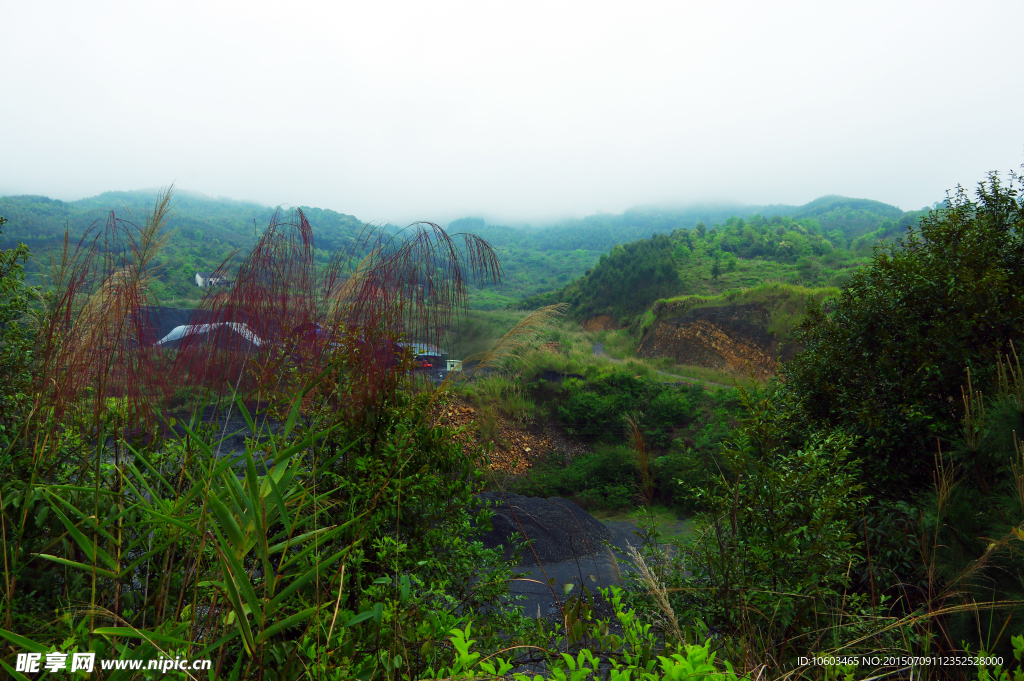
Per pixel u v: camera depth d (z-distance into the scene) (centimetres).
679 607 291
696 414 1750
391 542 221
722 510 306
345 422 239
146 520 157
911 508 381
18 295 228
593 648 217
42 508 172
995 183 546
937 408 468
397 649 178
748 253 8575
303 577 143
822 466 300
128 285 186
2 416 201
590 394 1845
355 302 243
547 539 831
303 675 165
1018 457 280
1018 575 248
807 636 248
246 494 143
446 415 272
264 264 220
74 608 168
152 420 197
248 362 214
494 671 167
